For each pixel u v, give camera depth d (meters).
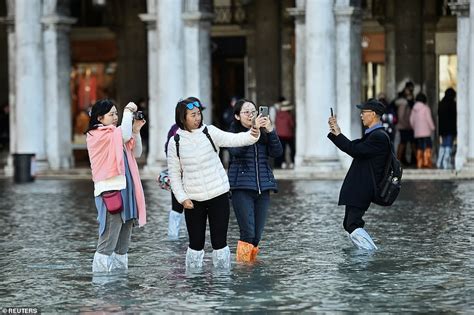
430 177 35.44
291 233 21.69
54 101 41.22
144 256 18.86
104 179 16.77
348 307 14.08
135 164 17.17
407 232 21.62
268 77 46.62
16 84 41.09
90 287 15.80
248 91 46.97
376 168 19.05
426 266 17.36
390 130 39.06
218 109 47.25
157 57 39.25
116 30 48.06
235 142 16.91
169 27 38.84
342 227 22.53
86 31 48.47
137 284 15.98
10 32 41.62
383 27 45.22
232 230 22.48
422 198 28.52
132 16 48.00
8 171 41.47
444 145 38.44
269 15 46.38
